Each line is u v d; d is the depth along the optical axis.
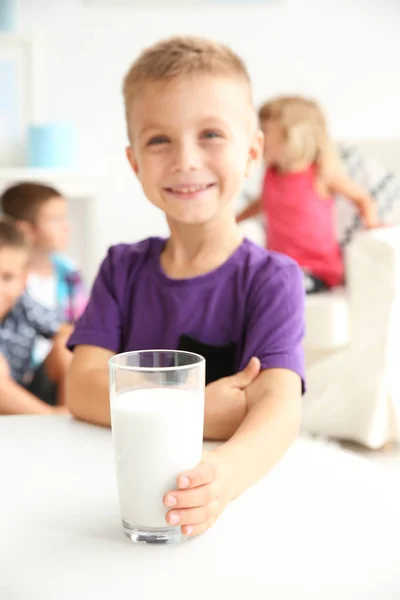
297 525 0.69
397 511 0.72
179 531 0.66
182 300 1.05
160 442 0.65
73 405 1.00
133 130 1.03
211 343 1.04
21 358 2.16
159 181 1.01
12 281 2.10
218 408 0.91
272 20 3.31
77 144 3.33
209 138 0.99
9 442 0.90
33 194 2.60
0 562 0.62
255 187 3.25
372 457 2.34
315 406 2.45
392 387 2.38
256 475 0.78
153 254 1.09
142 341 1.07
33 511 0.72
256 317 1.00
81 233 3.27
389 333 2.36
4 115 3.24
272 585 0.58
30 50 3.20
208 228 1.04
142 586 0.58
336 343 2.44
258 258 1.04
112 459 0.84
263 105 2.99
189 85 0.98
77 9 3.26
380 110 3.38
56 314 2.21
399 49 3.36
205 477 0.66
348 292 2.46
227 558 0.63
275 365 0.96
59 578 0.60
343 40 3.34
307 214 2.92
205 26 3.30
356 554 0.63
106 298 1.08
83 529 0.68
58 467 0.82
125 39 3.29
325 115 3.31
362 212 2.95
